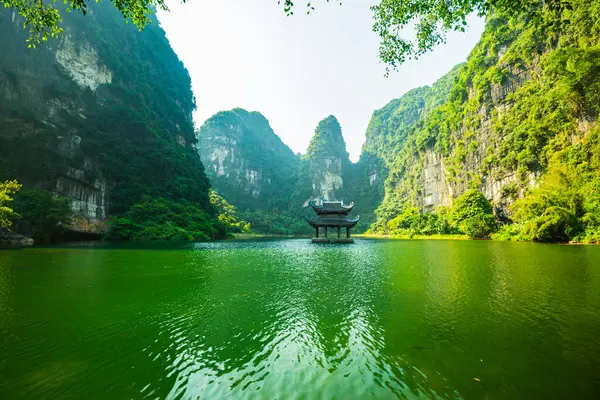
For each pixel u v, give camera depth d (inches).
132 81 2731.3
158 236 1770.4
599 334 253.1
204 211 2723.9
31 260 740.0
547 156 1798.7
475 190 2265.0
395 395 165.8
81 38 2256.4
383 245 1443.2
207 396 166.1
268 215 5167.3
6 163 1476.4
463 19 332.2
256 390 172.4
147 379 184.4
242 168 6545.3
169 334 259.6
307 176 6358.3
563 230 1315.2
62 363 205.0
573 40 1720.0
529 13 252.8
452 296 383.9
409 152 4377.5
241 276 539.5
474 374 188.1
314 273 570.6
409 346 231.9
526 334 254.2
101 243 1421.0
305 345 236.1
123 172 2133.4
